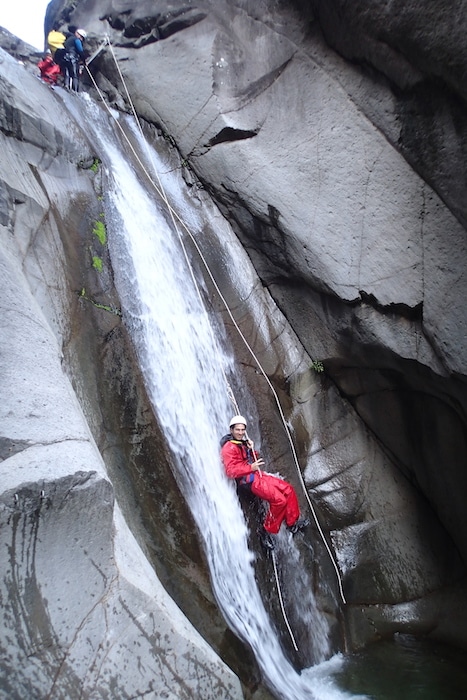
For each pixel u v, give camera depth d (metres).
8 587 2.73
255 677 4.25
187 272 6.67
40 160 5.74
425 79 4.89
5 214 4.69
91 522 3.01
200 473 5.12
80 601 2.91
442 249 5.21
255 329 6.88
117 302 5.43
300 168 6.34
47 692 2.71
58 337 4.58
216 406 5.89
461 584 6.14
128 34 8.30
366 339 6.06
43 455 3.07
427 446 6.32
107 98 8.57
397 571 6.24
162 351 5.56
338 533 6.36
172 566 4.25
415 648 5.69
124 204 6.51
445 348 5.23
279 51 6.53
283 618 5.17
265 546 5.35
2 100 5.38
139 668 2.97
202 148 7.27
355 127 5.82
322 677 5.09
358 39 5.41
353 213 5.91
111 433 4.57
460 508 6.14
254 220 6.93
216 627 4.20
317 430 6.82
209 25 7.33
